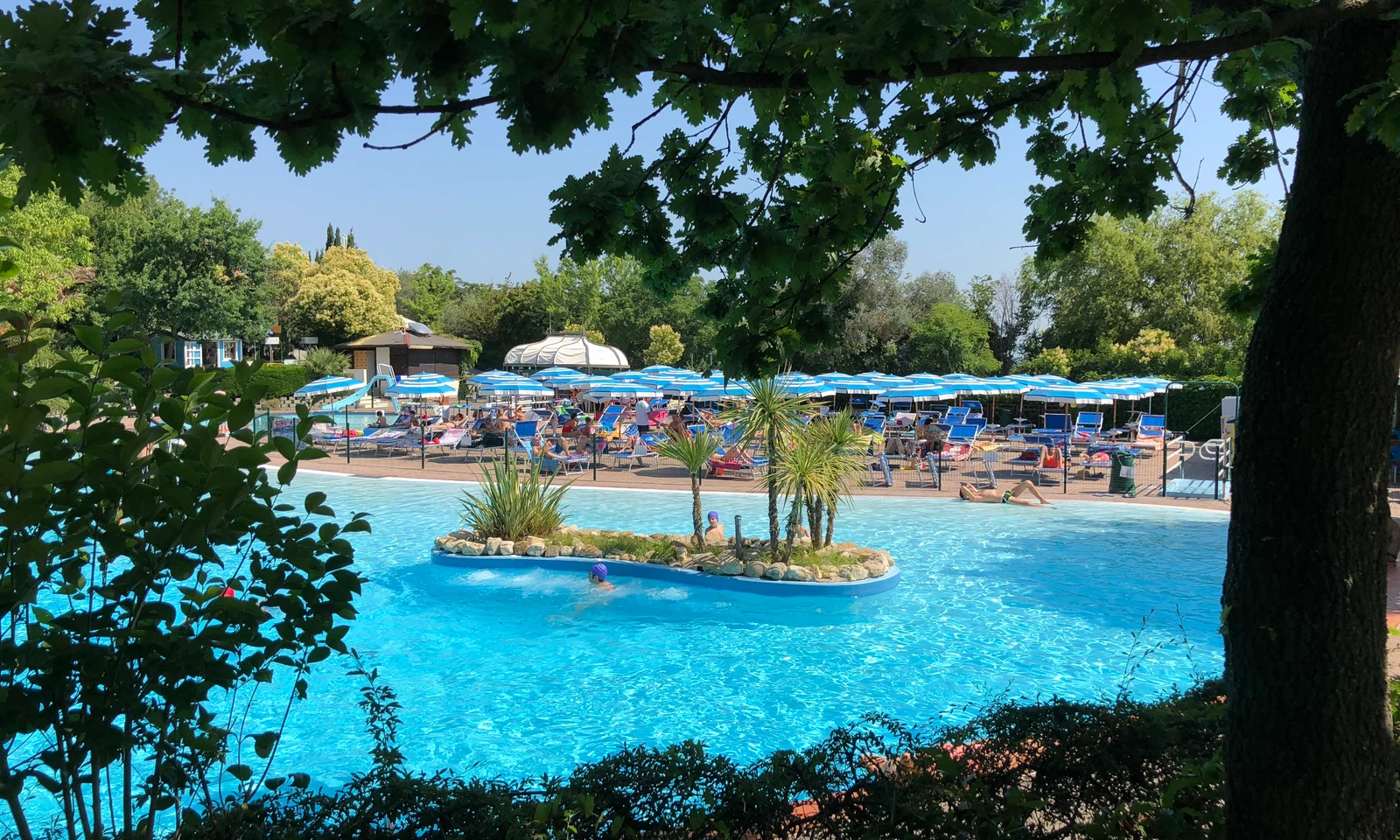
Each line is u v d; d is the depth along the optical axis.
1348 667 2.49
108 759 2.37
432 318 79.62
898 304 44.62
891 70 2.09
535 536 12.93
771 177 3.28
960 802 3.29
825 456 11.42
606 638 9.30
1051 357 39.44
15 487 1.97
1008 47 2.17
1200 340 37.69
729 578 11.05
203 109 1.82
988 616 10.01
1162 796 3.28
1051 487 19.00
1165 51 2.13
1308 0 2.28
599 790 3.23
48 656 2.21
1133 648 8.80
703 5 1.86
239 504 2.38
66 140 1.65
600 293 63.91
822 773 3.44
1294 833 2.53
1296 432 2.52
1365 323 2.45
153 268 36.91
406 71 1.80
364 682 7.99
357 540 14.12
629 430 26.00
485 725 7.07
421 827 3.02
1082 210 4.32
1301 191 2.56
